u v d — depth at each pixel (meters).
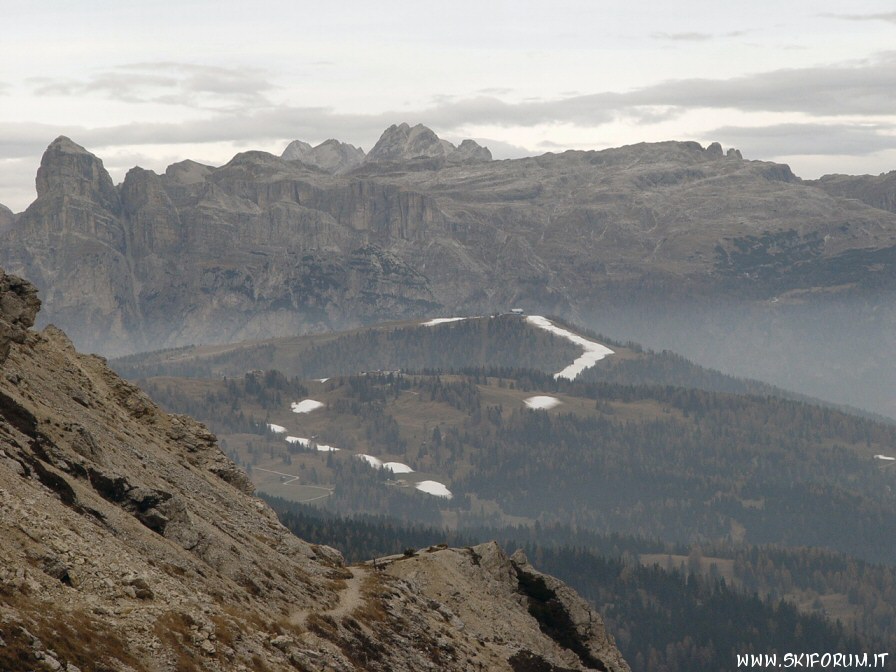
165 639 147.00
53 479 172.88
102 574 153.75
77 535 159.75
